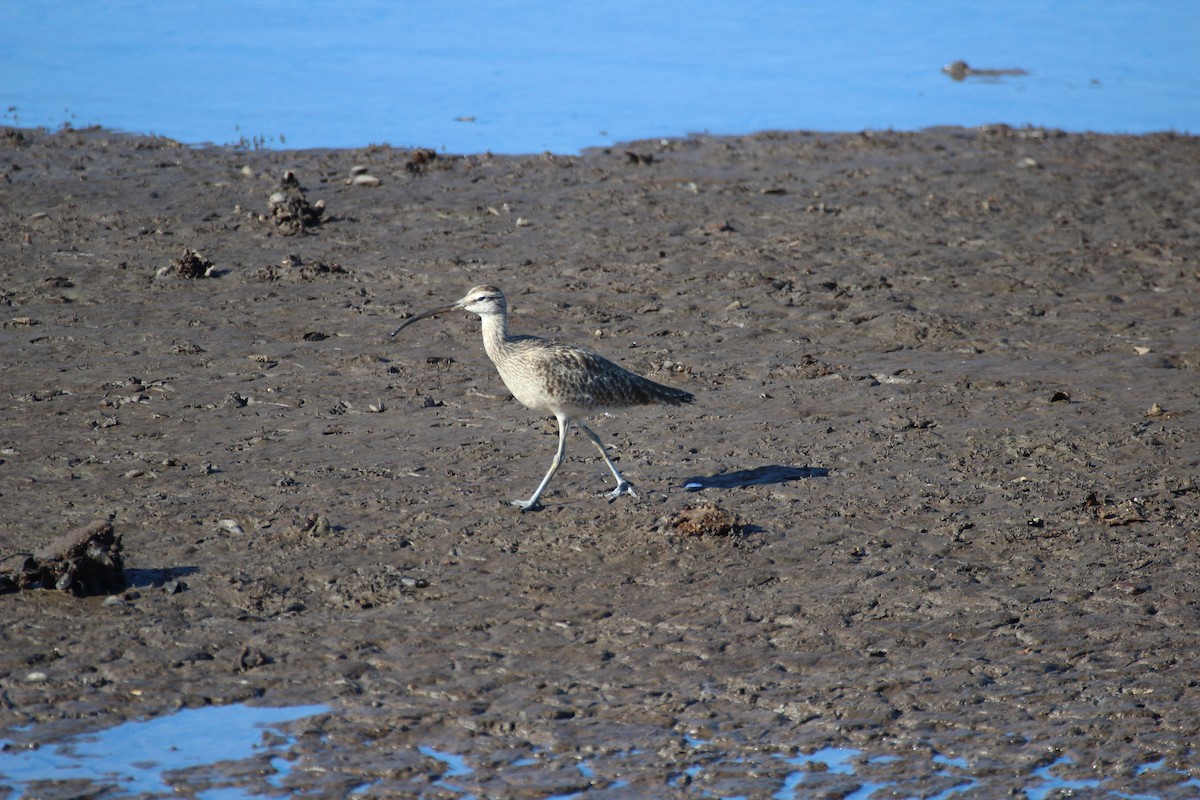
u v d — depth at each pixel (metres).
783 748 9.79
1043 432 15.71
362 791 9.20
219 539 12.63
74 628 11.01
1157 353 18.58
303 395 16.69
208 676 10.47
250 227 23.80
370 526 13.05
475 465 14.68
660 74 38.81
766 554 12.64
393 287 21.05
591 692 10.43
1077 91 38.16
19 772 9.28
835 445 15.35
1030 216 25.59
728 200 26.38
